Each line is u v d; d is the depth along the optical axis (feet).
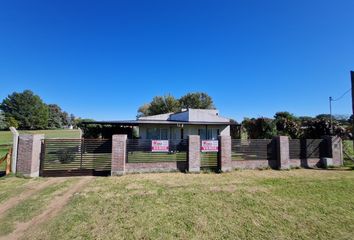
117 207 23.49
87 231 18.13
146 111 229.45
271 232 18.26
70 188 31.14
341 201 26.02
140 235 17.57
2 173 41.57
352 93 52.54
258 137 76.18
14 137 39.37
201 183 34.42
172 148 44.88
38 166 39.68
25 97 270.87
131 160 42.60
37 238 17.10
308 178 38.78
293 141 50.88
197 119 101.55
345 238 17.39
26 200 25.86
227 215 21.66
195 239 17.04
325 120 62.95
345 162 56.70
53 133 191.83
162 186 32.40
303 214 22.04
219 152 45.57
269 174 42.55
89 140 41.52
